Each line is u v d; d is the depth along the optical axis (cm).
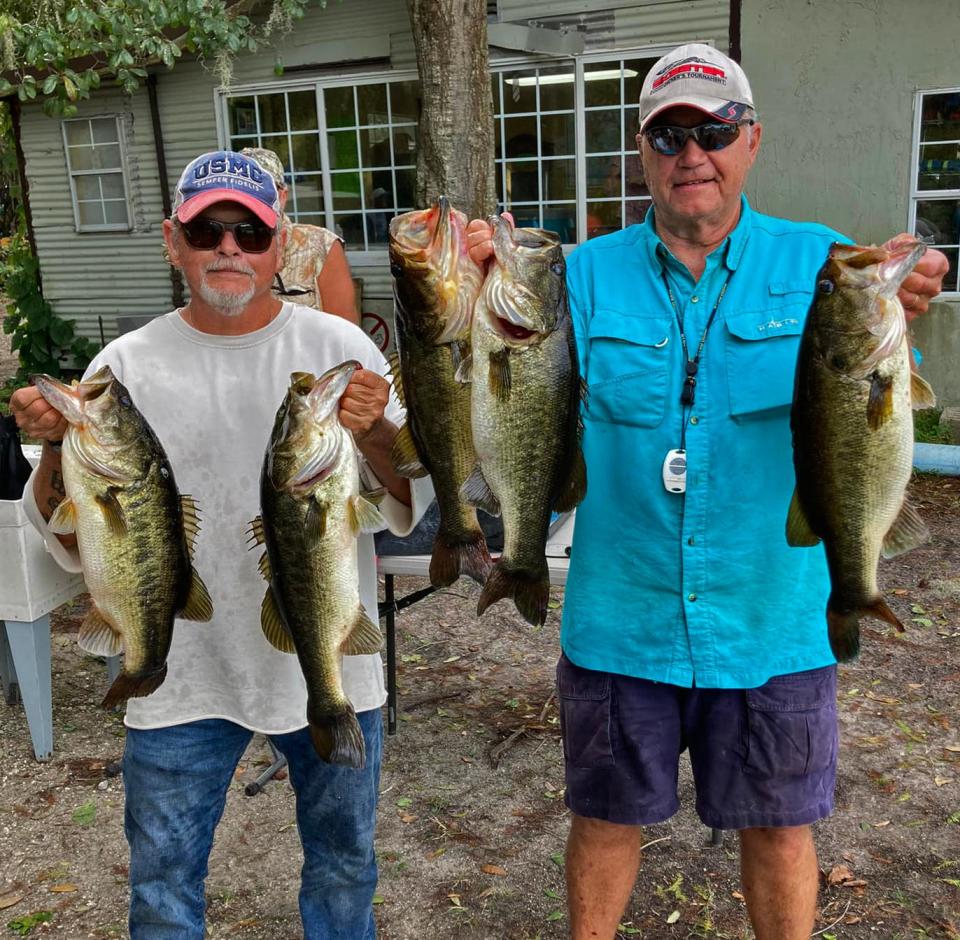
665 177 243
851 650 231
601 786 263
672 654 255
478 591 604
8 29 802
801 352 223
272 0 1059
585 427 260
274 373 244
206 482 242
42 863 353
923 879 332
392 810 380
